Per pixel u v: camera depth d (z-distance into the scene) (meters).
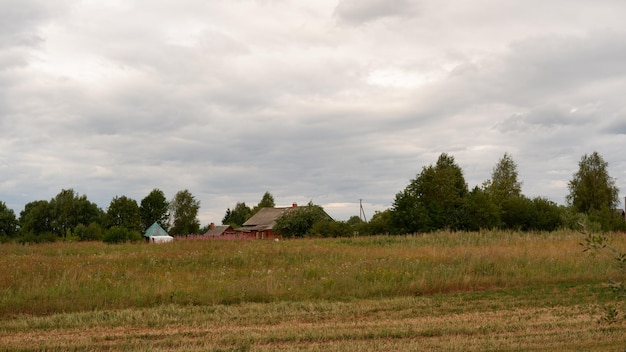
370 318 14.73
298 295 17.69
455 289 19.69
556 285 20.59
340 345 11.41
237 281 19.42
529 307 16.38
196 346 11.41
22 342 11.77
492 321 14.12
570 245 30.19
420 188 67.00
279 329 13.04
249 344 11.58
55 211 96.00
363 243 38.53
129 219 98.38
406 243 37.44
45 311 15.49
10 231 97.12
